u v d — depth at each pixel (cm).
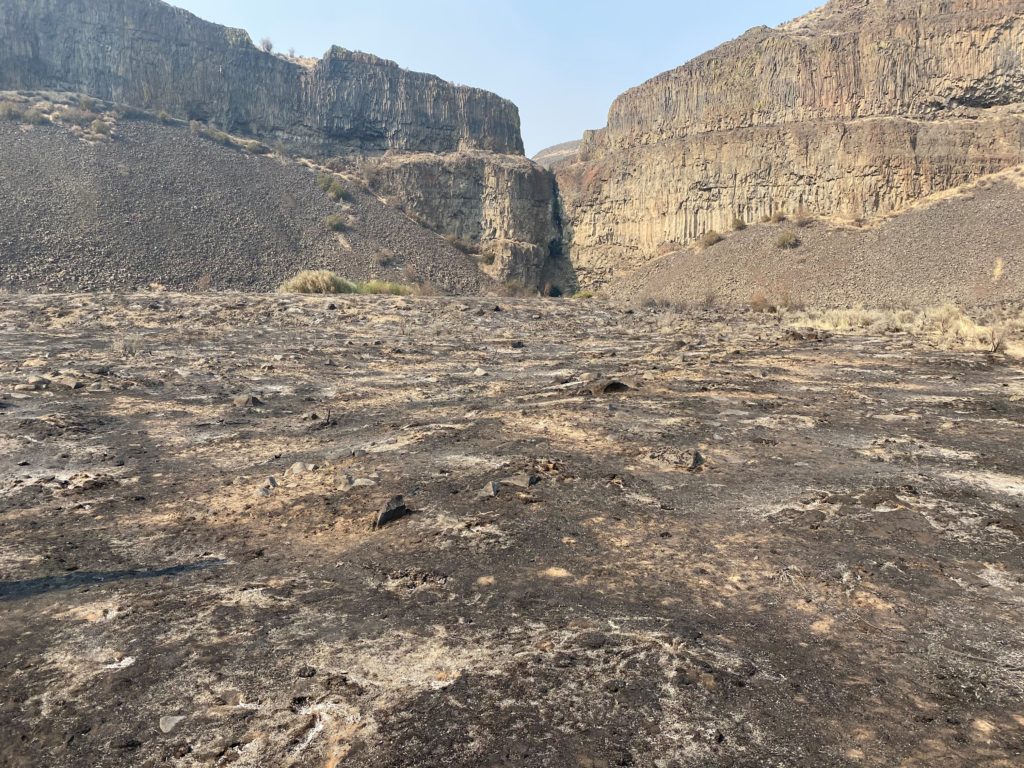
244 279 7062
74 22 9394
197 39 9988
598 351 1930
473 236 10225
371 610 484
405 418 1097
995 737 348
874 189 7769
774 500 703
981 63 7794
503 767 329
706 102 9269
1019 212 6562
